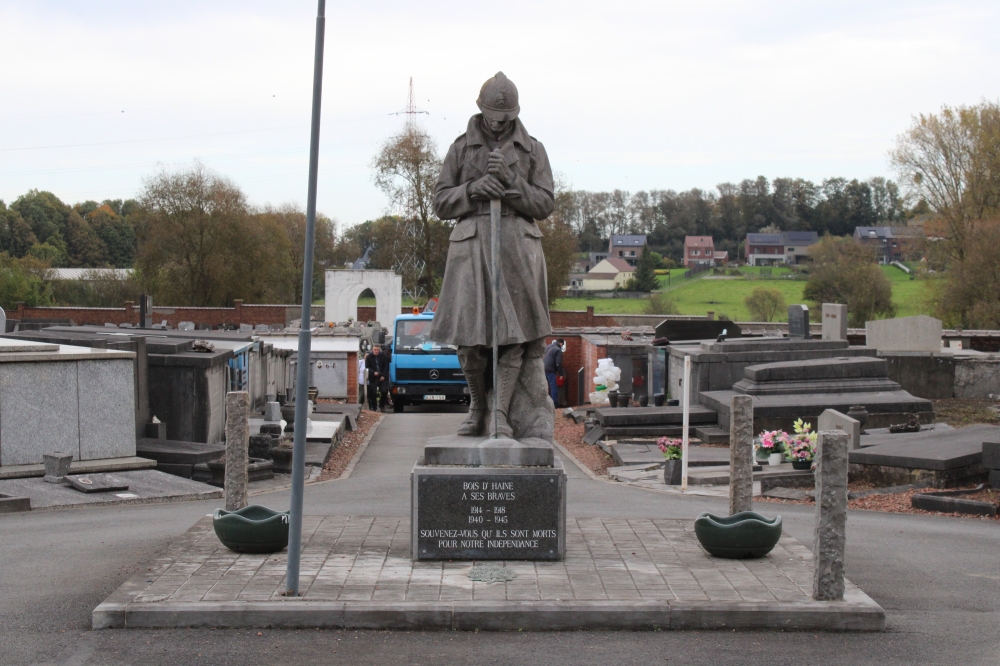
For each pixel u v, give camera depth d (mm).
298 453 7246
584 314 53781
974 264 46625
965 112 51188
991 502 11961
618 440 18984
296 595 7199
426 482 8125
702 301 87875
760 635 6859
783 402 18719
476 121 8734
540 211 8688
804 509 12414
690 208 146000
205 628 6910
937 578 8578
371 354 31938
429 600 7086
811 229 141125
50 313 57844
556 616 6938
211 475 14273
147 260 65688
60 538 9773
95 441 14148
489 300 8578
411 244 60219
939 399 25172
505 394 8594
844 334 23641
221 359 17250
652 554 8477
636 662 6344
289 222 85812
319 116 7164
